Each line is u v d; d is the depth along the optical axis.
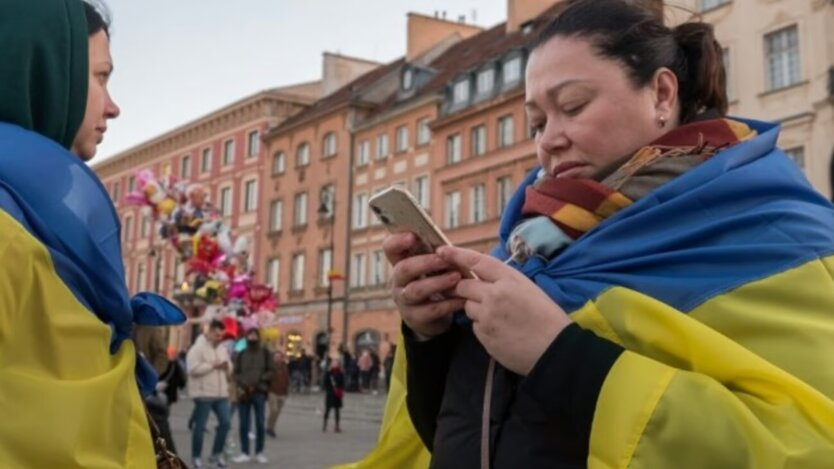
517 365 1.33
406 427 1.94
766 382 1.22
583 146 1.55
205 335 10.86
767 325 1.29
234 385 12.12
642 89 1.56
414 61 41.94
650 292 1.38
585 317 1.39
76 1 1.68
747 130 1.61
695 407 1.20
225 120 49.75
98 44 1.82
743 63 22.67
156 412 3.35
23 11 1.57
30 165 1.46
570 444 1.37
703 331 1.28
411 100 37.44
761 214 1.42
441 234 1.52
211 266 14.75
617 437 1.22
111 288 1.53
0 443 1.29
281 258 44.69
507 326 1.33
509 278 1.37
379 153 39.41
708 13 23.62
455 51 41.50
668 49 1.60
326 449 13.99
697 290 1.36
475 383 1.56
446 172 34.78
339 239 40.72
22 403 1.31
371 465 1.98
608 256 1.45
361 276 39.59
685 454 1.19
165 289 49.28
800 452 1.14
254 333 12.13
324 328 40.75
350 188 40.59
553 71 1.57
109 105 1.87
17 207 1.41
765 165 1.50
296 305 42.88
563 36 1.59
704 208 1.44
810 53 21.09
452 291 1.57
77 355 1.41
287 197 44.72
